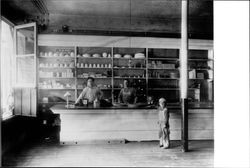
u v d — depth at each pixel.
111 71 8.57
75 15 8.50
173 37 8.29
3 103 6.91
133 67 8.43
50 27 8.38
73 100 8.55
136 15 8.51
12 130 5.80
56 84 8.20
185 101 5.41
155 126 6.29
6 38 7.07
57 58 8.41
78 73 8.54
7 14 6.86
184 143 5.37
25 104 6.54
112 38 8.09
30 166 4.42
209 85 9.04
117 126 6.12
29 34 7.18
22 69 6.95
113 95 8.42
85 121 5.99
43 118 8.01
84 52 8.59
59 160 4.76
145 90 8.68
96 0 7.01
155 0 6.93
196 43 8.45
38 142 6.22
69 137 5.94
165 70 9.00
